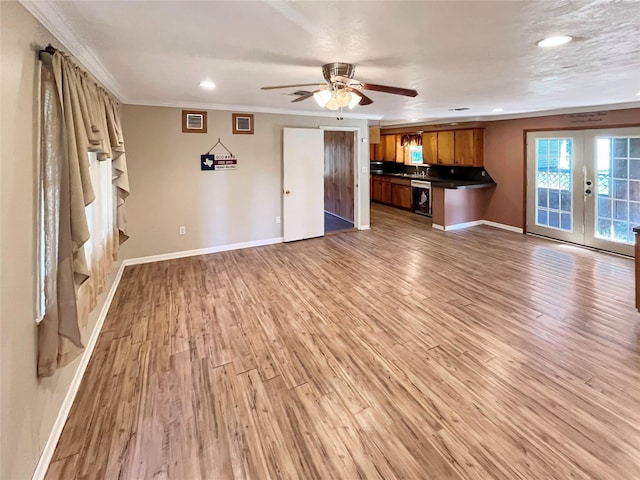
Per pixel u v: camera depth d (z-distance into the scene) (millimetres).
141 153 4906
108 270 3238
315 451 1874
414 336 3025
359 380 2453
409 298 3814
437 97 4430
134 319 3373
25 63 1640
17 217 1554
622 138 5105
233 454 1858
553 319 3277
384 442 1927
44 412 1809
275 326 3232
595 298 3729
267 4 1718
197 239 5457
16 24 1545
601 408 2135
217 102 4965
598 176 5457
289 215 6141
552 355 2699
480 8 1750
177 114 5070
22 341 1585
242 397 2295
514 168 6762
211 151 5379
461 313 3438
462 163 7555
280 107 5496
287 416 2125
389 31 2080
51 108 1842
